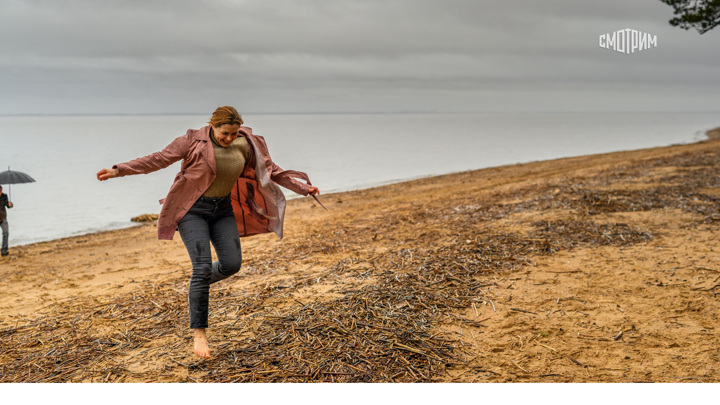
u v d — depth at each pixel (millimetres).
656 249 5891
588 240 6426
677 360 3416
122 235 11383
